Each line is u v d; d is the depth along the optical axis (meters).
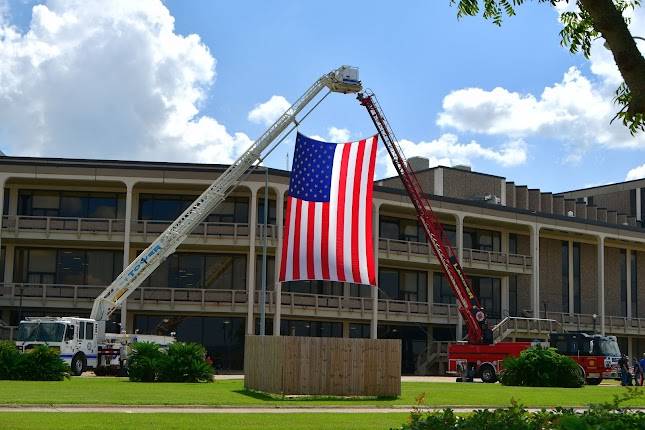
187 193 55.25
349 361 26.06
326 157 28.05
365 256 27.83
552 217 66.12
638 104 9.02
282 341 25.50
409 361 61.66
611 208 88.19
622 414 10.77
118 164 52.41
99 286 52.69
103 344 41.41
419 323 60.66
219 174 52.62
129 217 51.94
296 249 27.69
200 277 55.00
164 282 54.81
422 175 70.38
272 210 56.12
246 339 28.92
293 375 25.44
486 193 70.81
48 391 25.22
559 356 37.34
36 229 52.16
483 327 49.44
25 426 15.11
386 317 57.72
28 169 51.84
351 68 42.66
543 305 68.44
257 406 21.95
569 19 10.87
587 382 44.91
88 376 40.44
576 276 71.25
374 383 26.19
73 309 52.66
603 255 70.12
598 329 68.06
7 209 54.31
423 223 51.56
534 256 64.75
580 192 91.75
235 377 43.53
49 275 54.56
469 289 50.44
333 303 55.44
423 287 63.06
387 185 72.50
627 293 74.00
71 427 15.14
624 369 40.38
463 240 65.31
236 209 55.50
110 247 54.88
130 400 22.33
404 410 21.83
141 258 42.47
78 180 52.41
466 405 24.25
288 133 43.72
